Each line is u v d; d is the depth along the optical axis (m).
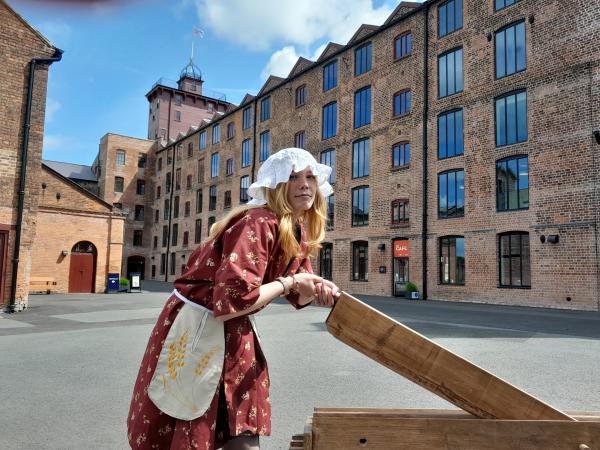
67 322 11.91
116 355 7.21
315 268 29.06
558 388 5.02
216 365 1.60
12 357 7.09
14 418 4.18
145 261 53.69
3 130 14.74
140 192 53.72
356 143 27.53
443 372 1.54
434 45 23.53
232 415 1.58
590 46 17.42
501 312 14.85
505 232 19.38
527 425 1.44
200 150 45.00
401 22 25.39
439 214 22.30
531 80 19.11
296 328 10.16
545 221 18.02
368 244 25.80
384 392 4.96
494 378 1.55
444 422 1.47
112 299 20.66
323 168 1.87
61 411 4.39
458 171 21.70
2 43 14.80
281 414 4.23
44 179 24.45
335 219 28.05
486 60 21.00
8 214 14.73
